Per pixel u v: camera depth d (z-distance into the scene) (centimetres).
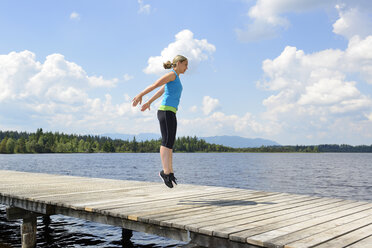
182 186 741
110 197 565
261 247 293
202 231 332
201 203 497
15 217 605
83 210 485
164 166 456
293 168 4825
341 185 2286
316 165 6059
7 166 4694
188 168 4647
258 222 366
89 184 781
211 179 2730
